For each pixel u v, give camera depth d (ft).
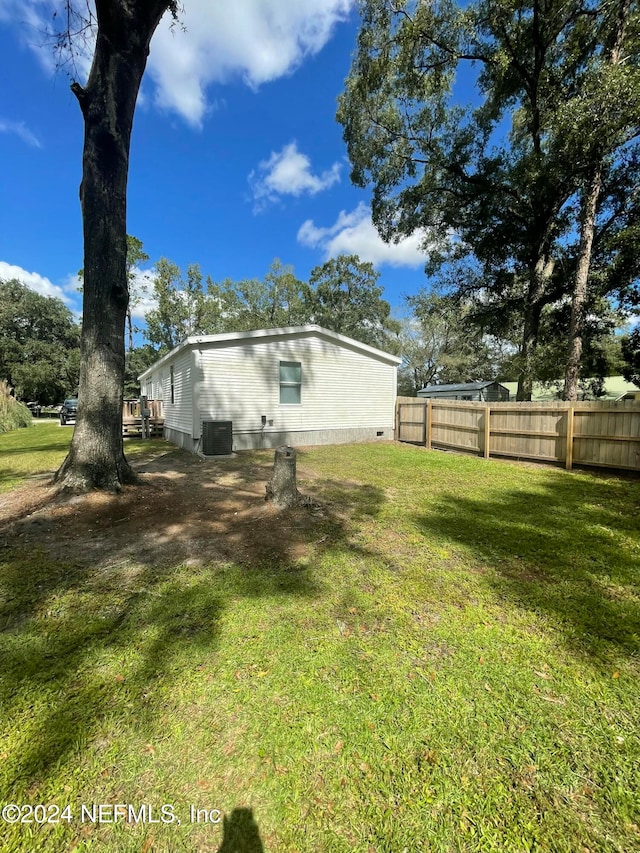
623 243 32.55
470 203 42.63
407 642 7.05
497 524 13.47
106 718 5.32
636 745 4.98
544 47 34.19
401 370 112.16
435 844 3.88
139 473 20.43
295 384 32.76
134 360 102.53
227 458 26.58
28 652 6.69
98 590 8.80
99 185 14.73
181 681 6.02
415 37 32.53
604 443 22.54
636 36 28.04
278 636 7.18
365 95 37.73
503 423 27.45
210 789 4.41
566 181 34.50
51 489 15.44
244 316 112.16
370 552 11.03
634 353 44.47
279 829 4.02
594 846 3.86
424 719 5.35
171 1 15.53
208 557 10.56
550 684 6.06
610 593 8.89
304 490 17.69
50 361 105.40
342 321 107.86
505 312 48.88
